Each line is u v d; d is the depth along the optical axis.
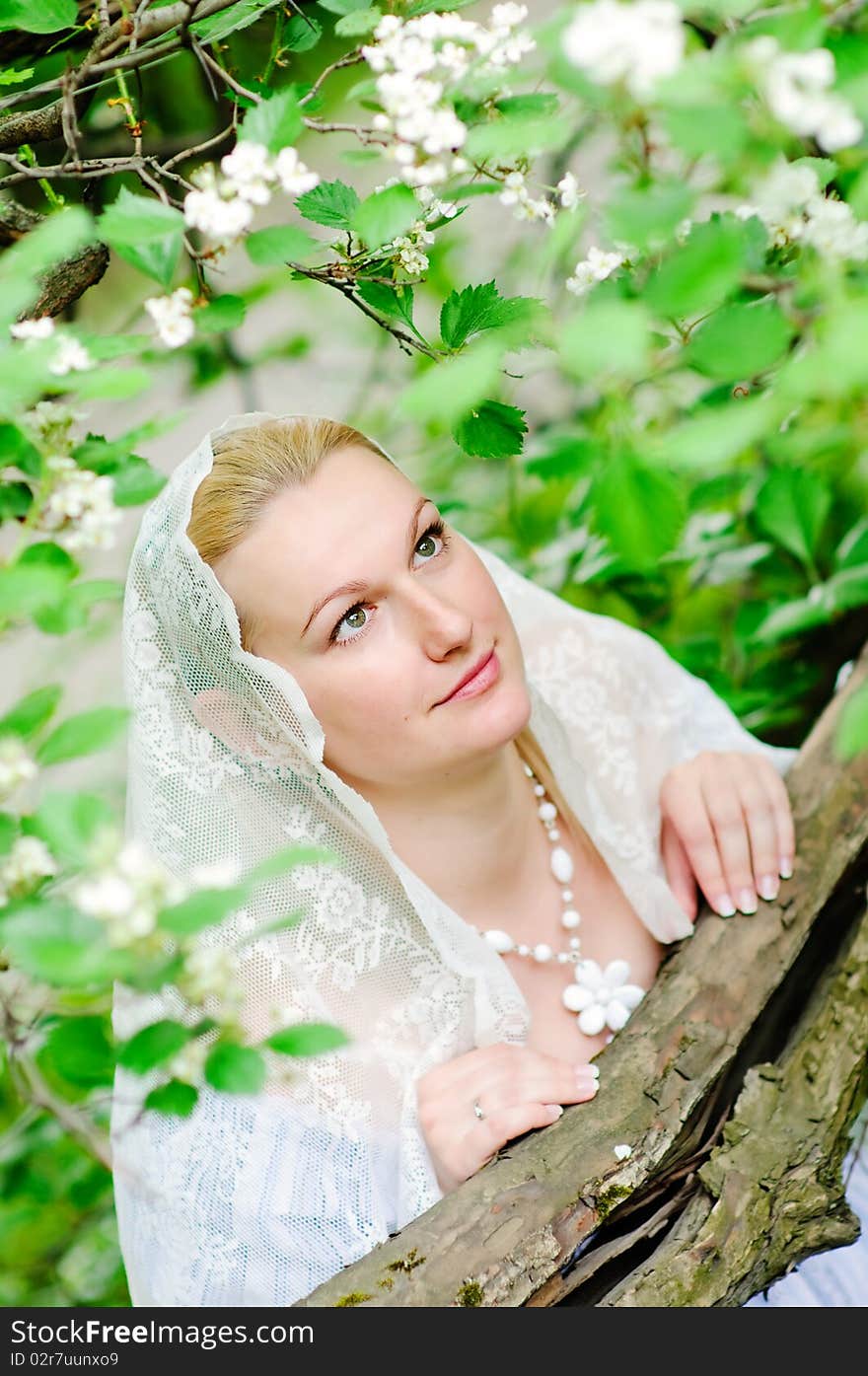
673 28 0.59
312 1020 1.33
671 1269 1.17
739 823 1.50
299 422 1.36
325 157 2.07
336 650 1.29
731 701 2.08
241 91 1.05
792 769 1.58
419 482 2.34
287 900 1.37
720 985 1.37
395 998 1.38
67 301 1.29
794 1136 1.26
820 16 0.65
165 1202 1.32
